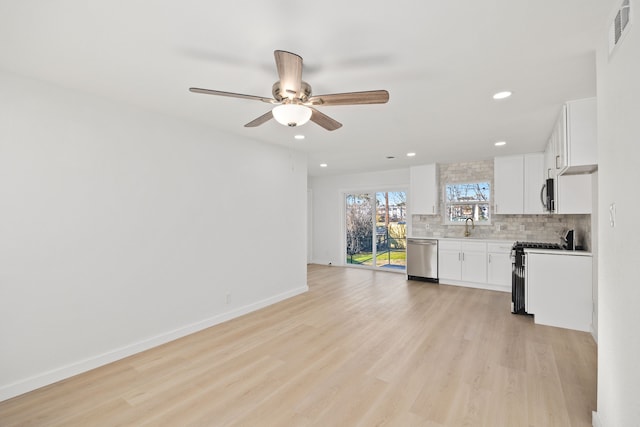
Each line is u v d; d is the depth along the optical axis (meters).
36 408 2.06
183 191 3.32
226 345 3.04
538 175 4.98
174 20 1.62
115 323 2.76
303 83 2.09
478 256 5.33
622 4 1.40
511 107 2.93
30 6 1.49
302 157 5.03
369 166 6.42
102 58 2.03
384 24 1.66
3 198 2.19
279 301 4.54
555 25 1.67
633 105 1.31
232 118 3.29
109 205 2.73
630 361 1.39
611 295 1.64
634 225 1.33
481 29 1.71
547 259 3.56
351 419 1.93
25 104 2.29
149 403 2.11
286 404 2.09
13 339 2.22
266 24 1.66
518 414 1.97
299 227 4.98
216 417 1.96
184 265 3.32
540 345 3.01
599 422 1.79
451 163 6.06
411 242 5.99
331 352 2.87
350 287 5.43
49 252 2.39
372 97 1.96
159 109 3.00
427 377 2.42
